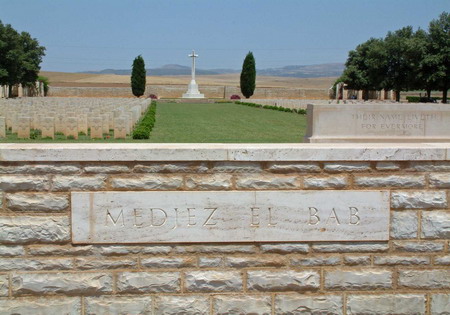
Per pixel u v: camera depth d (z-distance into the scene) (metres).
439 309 4.68
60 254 4.48
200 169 4.54
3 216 4.42
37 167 4.42
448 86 45.94
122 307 4.50
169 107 48.12
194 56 67.81
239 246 4.57
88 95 75.88
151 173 4.51
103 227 4.48
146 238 4.50
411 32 55.78
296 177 4.59
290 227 4.58
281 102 49.03
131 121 21.09
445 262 4.66
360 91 63.72
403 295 4.66
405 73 54.38
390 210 4.63
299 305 4.60
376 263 4.65
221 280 4.54
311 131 13.60
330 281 4.62
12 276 4.44
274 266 4.60
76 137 18.00
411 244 4.65
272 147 4.59
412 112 13.58
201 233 4.54
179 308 4.52
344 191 4.59
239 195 4.54
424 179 4.63
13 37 56.59
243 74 70.06
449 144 4.89
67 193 4.46
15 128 18.92
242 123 28.75
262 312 4.58
